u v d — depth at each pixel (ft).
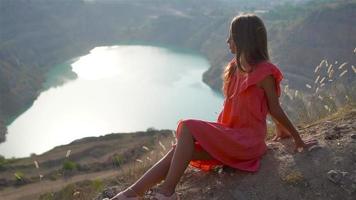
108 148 144.15
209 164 14.08
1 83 286.05
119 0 622.95
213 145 12.96
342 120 16.53
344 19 274.77
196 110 254.47
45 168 132.26
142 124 239.71
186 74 344.90
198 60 413.80
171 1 653.30
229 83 14.17
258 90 13.25
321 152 13.89
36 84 319.88
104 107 268.62
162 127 233.76
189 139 12.75
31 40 413.80
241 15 13.37
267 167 13.71
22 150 216.13
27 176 121.19
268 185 13.04
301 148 14.11
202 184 14.25
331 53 267.18
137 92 292.81
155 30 523.70
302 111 21.06
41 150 215.92
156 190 14.70
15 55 367.45
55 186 99.14
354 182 12.59
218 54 395.34
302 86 250.78
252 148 13.30
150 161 21.83
